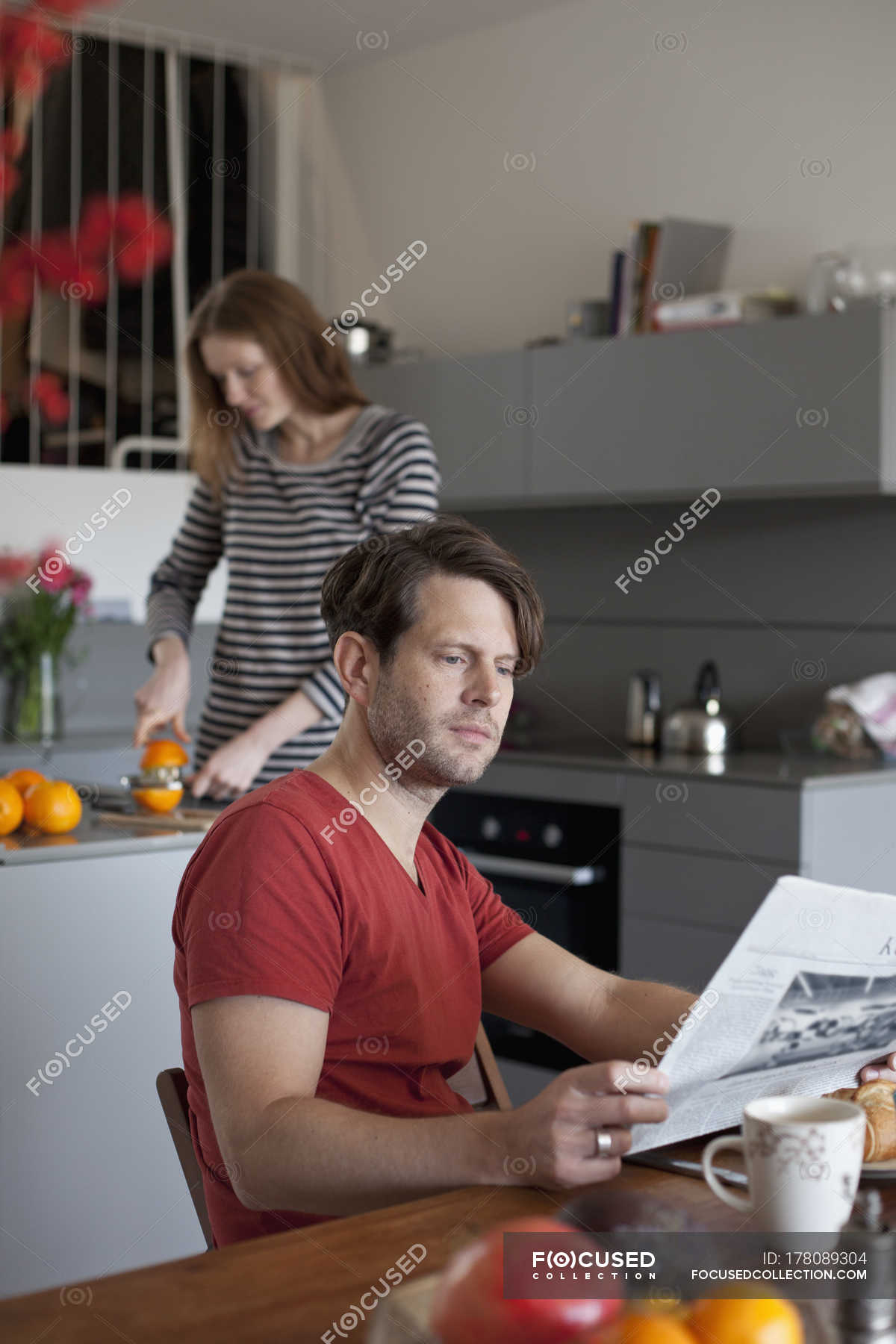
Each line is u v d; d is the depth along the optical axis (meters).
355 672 1.31
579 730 3.96
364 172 4.61
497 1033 3.38
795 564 3.47
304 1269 0.90
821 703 3.43
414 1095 1.29
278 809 1.24
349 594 1.32
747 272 3.58
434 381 3.87
